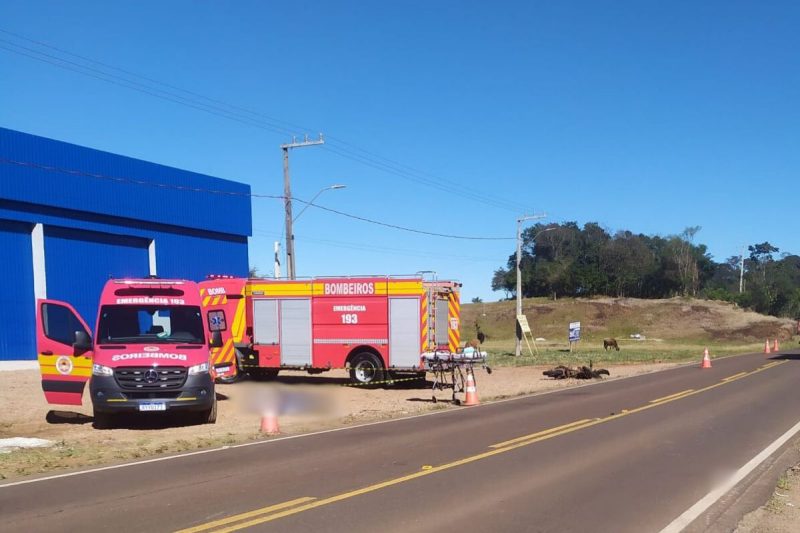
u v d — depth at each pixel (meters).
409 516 6.60
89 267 27.44
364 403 17.19
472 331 81.12
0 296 24.25
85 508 6.96
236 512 6.75
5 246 24.55
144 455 10.05
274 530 6.16
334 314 21.12
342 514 6.67
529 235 107.31
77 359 13.38
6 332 24.38
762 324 73.50
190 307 14.09
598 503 7.13
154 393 12.62
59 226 26.11
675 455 9.77
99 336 13.33
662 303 84.25
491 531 6.14
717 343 66.00
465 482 8.05
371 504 7.04
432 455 9.79
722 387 20.61
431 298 20.50
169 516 6.62
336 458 9.62
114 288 13.96
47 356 13.27
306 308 21.42
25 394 17.58
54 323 13.40
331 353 21.12
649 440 11.05
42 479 8.40
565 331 76.81
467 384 17.19
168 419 14.20
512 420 13.63
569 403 16.77
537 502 7.15
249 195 34.75
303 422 13.88
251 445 10.86
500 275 113.38
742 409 15.19
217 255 33.09
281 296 21.69
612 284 97.88
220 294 22.31
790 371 27.41
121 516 6.64
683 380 23.52
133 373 12.59
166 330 13.77
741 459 9.51
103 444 11.08
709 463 9.22
